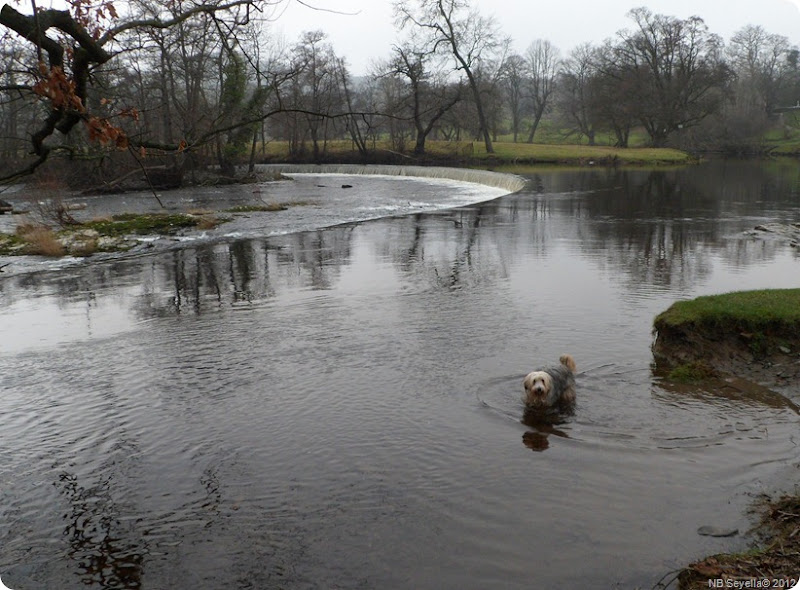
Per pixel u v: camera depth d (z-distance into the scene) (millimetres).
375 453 8266
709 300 11945
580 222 30609
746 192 44781
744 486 7223
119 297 17938
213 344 12969
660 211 34531
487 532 6637
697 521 6648
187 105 28938
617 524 6660
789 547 6008
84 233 27359
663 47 90125
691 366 10500
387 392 10117
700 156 94062
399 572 6125
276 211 37594
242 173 66000
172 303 16938
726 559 5973
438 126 87438
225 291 18094
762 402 9328
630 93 90625
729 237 25297
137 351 12789
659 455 7938
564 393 9477
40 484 7895
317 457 8234
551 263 20484
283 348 12477
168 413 9734
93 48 5730
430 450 8273
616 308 14508
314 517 7020
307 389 10383
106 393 10648
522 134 134125
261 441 8719
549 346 11930
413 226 30672
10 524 7117
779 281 17281
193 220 31438
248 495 7473
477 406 9477
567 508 6961
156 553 6559
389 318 14242
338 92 64312
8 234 27953
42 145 5957
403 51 69062
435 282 17984
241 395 10281
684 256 21359
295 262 22234
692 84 89125
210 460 8289
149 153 6402
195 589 6043
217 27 6742
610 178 60781
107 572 6316
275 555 6449
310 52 58125
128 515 7203
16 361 12508
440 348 12031
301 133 88250
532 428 8742
